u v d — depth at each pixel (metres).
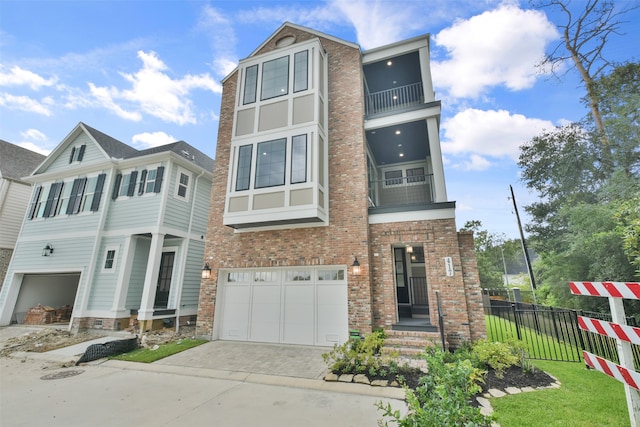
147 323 10.14
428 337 7.12
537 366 5.82
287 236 9.01
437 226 7.93
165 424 3.88
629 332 2.99
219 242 9.76
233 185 9.16
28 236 13.16
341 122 9.54
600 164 13.10
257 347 8.12
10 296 12.52
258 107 9.70
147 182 11.92
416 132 10.19
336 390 4.98
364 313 7.71
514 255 28.61
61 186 13.34
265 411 4.23
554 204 15.46
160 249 10.97
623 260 9.68
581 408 3.92
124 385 5.54
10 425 3.93
